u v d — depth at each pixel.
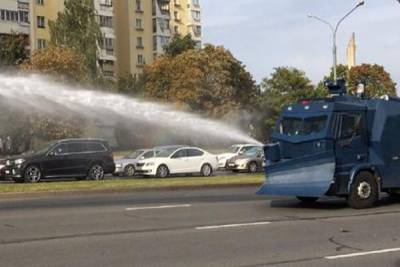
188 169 35.78
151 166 34.84
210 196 20.58
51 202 18.81
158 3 96.69
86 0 66.62
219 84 64.44
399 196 19.70
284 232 12.66
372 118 17.56
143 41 95.25
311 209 16.67
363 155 17.25
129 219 14.54
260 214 15.52
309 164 16.89
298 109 17.67
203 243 11.37
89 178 30.59
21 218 14.79
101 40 67.50
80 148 30.58
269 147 17.69
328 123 16.72
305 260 9.89
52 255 10.24
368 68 76.94
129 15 93.62
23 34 70.31
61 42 64.62
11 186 22.42
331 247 11.02
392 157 17.72
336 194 16.67
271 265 9.54
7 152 52.19
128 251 10.60
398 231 12.85
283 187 17.23
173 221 14.20
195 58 64.25
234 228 13.16
